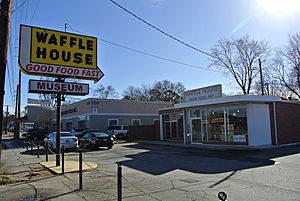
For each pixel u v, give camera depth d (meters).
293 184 8.75
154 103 43.12
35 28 13.00
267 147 19.66
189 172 11.41
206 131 24.28
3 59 10.02
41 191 8.48
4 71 10.05
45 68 13.05
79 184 8.95
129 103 40.78
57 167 12.80
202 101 23.48
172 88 72.94
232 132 22.00
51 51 13.25
